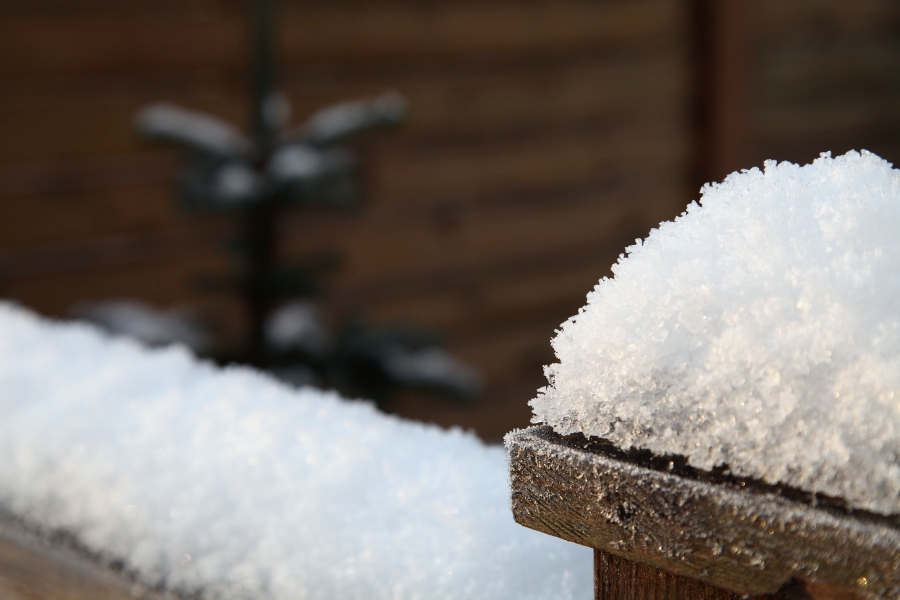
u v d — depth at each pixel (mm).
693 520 394
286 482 675
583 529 438
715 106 5137
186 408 804
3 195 3232
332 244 3992
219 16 3666
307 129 2617
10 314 1165
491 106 4465
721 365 399
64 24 3311
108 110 3441
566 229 4797
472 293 4477
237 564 639
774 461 381
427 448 713
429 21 4211
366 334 2691
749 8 5102
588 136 4828
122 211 3514
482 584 576
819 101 5828
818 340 378
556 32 4637
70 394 858
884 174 424
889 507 353
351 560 607
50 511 739
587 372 438
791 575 372
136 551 682
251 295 2613
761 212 426
